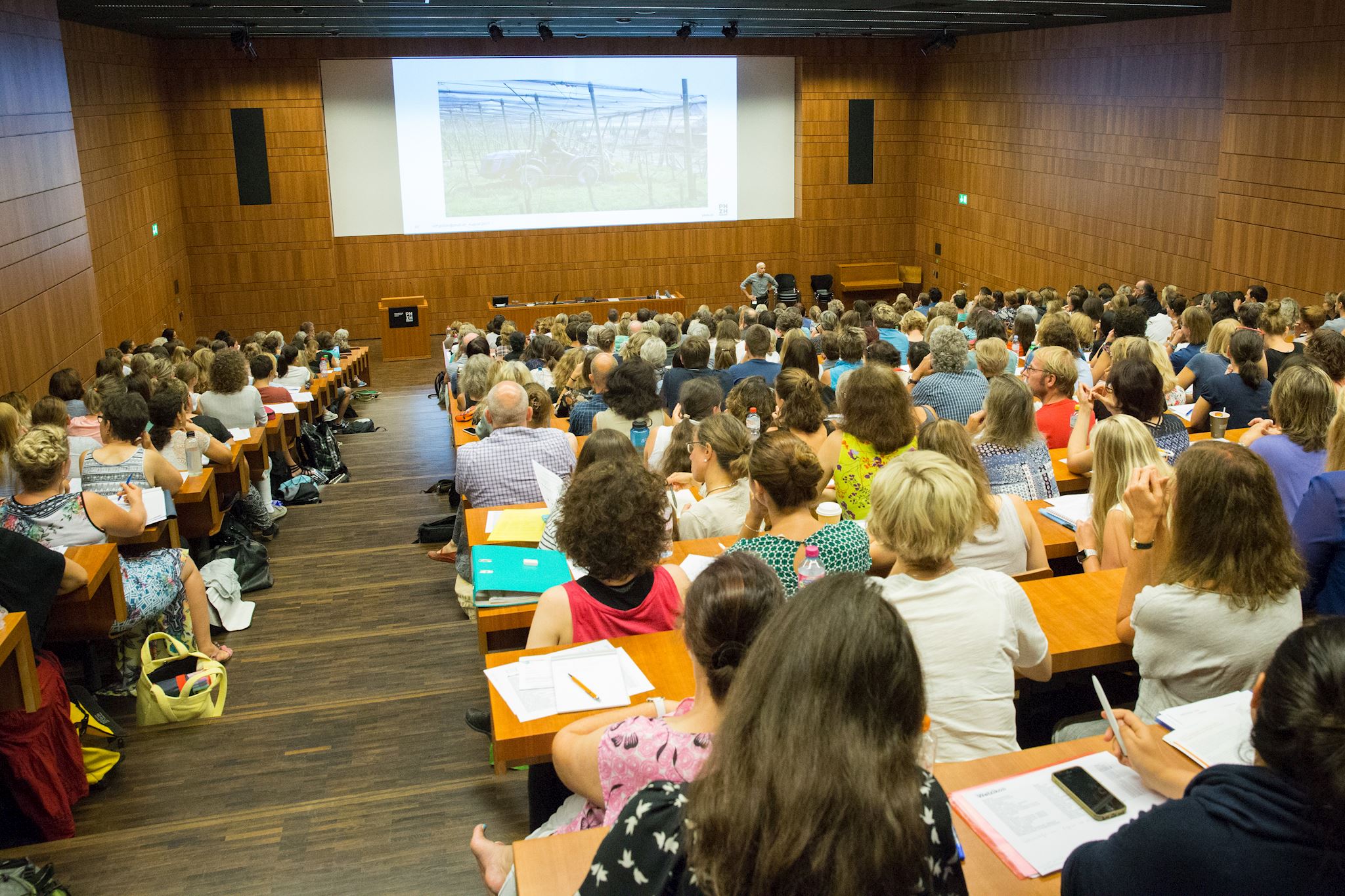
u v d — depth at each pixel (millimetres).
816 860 1139
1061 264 15891
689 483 4434
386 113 17562
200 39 16531
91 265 10594
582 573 3635
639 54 18109
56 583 3895
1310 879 1341
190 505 5828
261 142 17125
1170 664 2504
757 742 1211
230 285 17625
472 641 5297
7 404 5246
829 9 13750
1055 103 15641
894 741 1212
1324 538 2840
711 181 18969
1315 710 1334
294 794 3951
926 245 19609
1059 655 2896
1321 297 10758
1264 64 11258
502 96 17844
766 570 1887
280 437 8078
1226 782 1444
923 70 19016
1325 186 10578
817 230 19453
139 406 5273
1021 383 4309
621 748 1871
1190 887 1407
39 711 3668
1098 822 1964
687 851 1252
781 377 5207
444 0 12328
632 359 5551
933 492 2520
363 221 17922
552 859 1955
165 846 3641
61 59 10055
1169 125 13367
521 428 5047
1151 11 13023
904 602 2553
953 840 1318
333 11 12977
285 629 5496
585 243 18797
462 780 4035
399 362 16812
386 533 7156
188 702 4465
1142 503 2846
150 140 15398
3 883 3131
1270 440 3859
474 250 18406
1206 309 9000
